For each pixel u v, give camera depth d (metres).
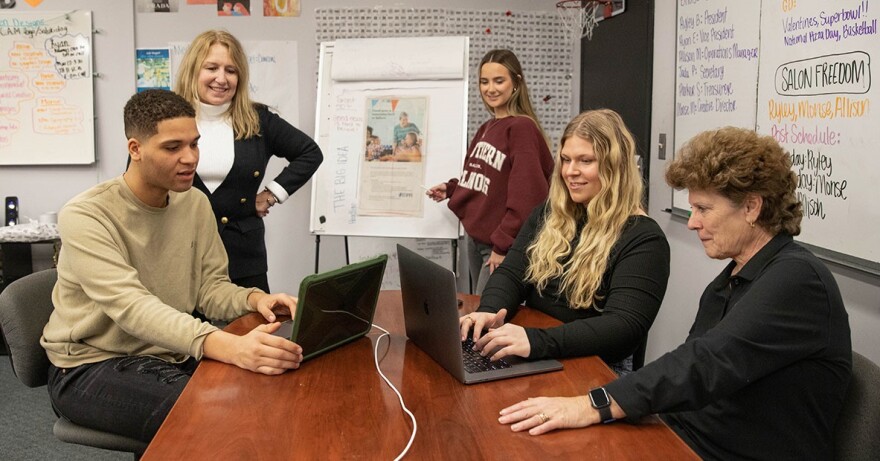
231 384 1.46
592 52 3.94
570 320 1.90
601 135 1.83
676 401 1.27
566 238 1.94
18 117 3.99
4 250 3.78
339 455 1.16
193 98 2.52
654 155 3.24
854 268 1.88
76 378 1.76
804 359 1.30
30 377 1.88
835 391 1.32
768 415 1.34
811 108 2.06
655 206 3.24
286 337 1.70
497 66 3.03
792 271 1.29
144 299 1.66
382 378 1.50
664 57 3.10
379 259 1.70
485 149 2.99
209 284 2.05
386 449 1.18
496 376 1.49
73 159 4.02
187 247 1.97
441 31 4.08
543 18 4.12
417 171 3.51
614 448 1.19
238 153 2.59
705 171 1.37
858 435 1.29
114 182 1.82
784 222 1.38
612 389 1.30
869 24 1.80
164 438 1.21
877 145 1.78
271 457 1.15
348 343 1.73
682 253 3.01
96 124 4.05
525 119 2.93
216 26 4.03
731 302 1.45
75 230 1.71
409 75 3.51
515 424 1.26
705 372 1.27
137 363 1.78
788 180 1.36
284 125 2.83
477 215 3.00
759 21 2.32
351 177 3.56
